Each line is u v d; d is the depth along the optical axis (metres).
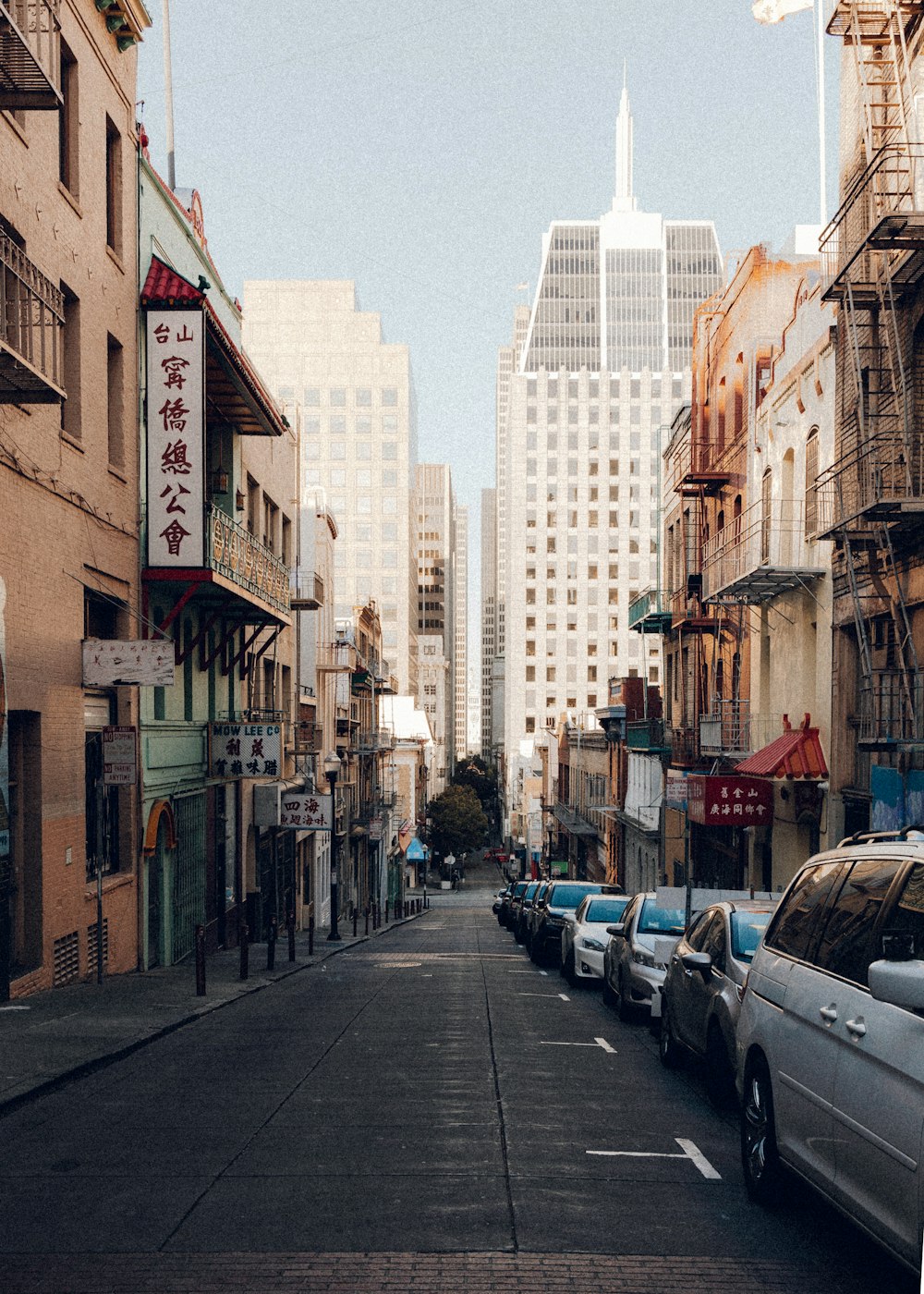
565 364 139.62
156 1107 8.77
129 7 18.23
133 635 19.31
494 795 155.38
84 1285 5.14
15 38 11.05
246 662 29.02
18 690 14.13
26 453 14.41
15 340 12.60
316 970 22.81
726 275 30.39
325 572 46.03
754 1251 5.75
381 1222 6.00
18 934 15.00
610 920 19.92
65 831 15.95
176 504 19.78
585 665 128.00
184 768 22.70
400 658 132.62
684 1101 9.57
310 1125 8.17
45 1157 7.28
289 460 36.72
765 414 25.30
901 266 15.96
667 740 34.75
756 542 25.42
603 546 129.00
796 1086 5.96
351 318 135.50
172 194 22.19
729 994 9.05
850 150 19.16
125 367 19.08
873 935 5.49
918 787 15.38
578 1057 11.65
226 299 28.78
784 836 22.81
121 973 18.64
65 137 16.72
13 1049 10.84
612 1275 5.35
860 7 17.75
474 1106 8.89
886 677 17.78
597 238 144.88
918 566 16.34
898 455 16.56
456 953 29.41
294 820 29.91
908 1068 4.75
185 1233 5.82
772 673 24.50
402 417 134.25
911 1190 4.59
